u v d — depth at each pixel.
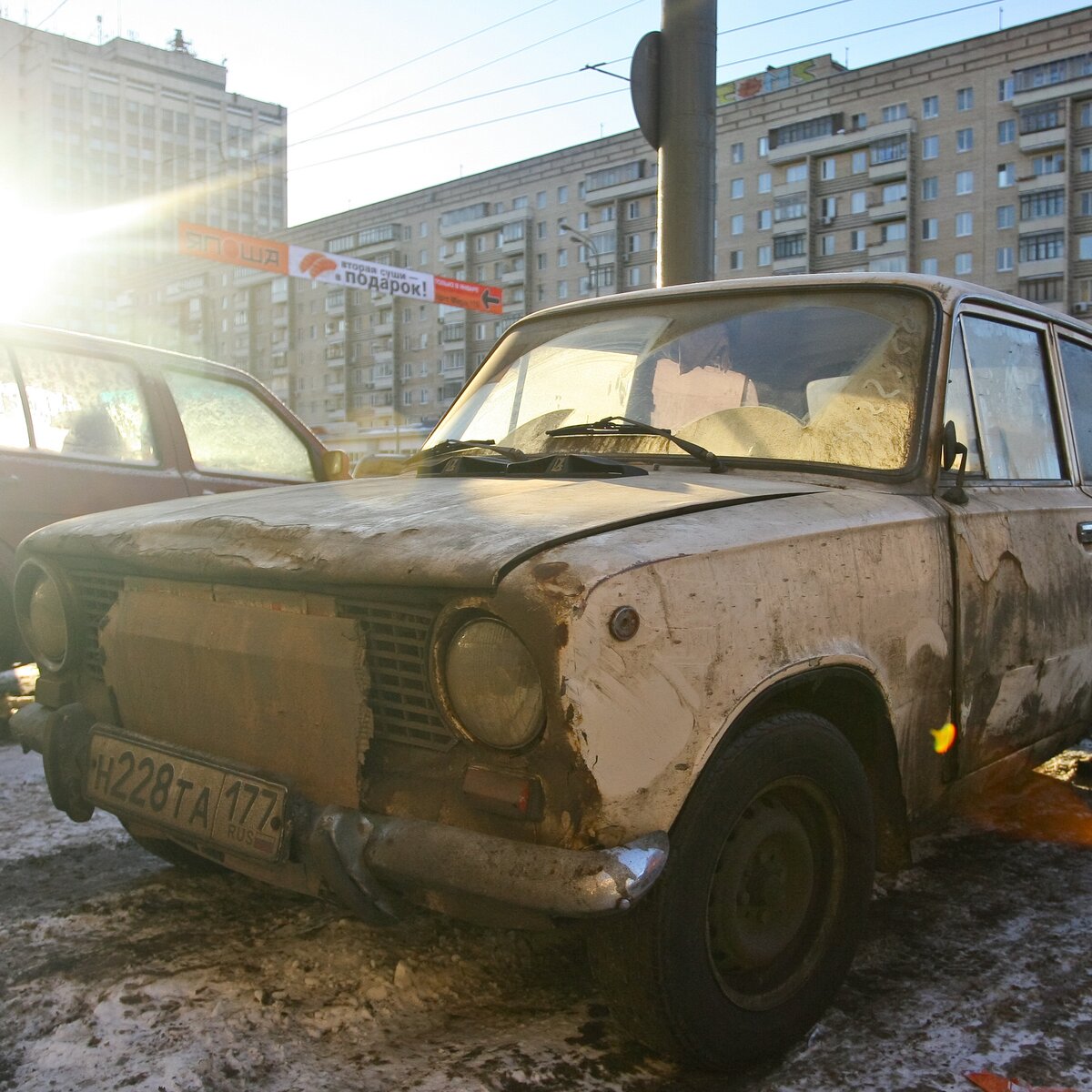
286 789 2.19
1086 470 3.76
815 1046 2.35
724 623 2.07
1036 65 64.81
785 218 73.19
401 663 2.07
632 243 78.69
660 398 3.07
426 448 3.42
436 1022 2.41
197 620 2.40
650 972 2.01
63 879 3.22
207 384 5.81
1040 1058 2.29
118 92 133.50
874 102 70.19
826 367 2.93
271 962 2.66
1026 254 65.62
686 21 7.87
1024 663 3.09
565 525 2.05
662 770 1.96
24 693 4.62
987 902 3.17
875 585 2.46
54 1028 2.35
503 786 1.92
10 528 4.84
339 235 95.06
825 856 2.40
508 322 84.19
